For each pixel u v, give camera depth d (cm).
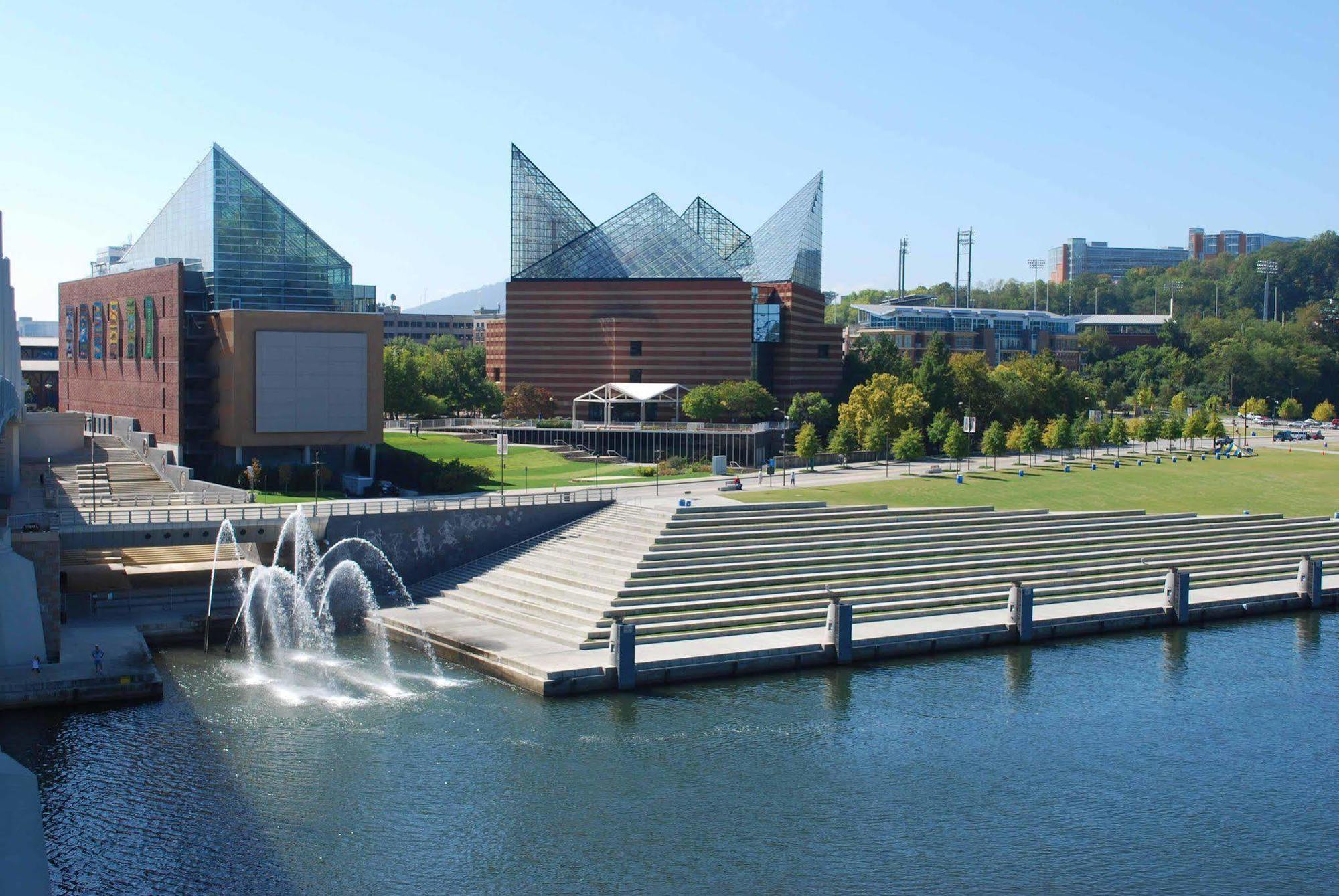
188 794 6122
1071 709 7675
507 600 9519
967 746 6994
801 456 16262
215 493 11950
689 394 18862
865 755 6812
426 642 8850
